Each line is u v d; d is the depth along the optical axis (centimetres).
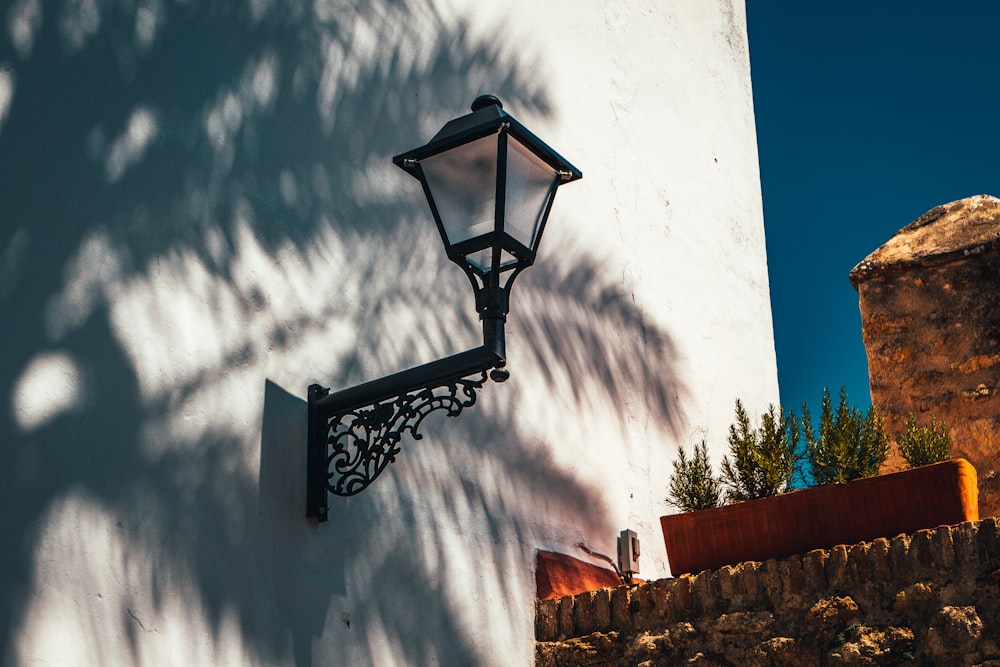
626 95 541
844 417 363
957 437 466
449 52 437
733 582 347
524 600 398
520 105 469
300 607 314
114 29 306
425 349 387
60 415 266
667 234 545
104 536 268
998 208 492
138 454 282
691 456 514
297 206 351
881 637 317
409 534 361
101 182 291
